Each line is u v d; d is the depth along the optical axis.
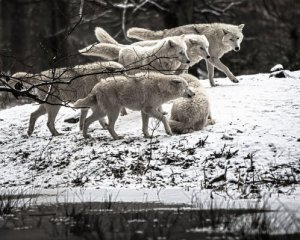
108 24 58.16
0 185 21.03
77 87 25.25
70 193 18.33
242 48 56.91
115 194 17.78
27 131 26.75
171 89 23.58
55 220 14.66
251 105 25.61
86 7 24.20
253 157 20.34
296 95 26.42
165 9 52.09
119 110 23.78
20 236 13.27
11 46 63.22
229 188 18.27
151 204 16.17
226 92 28.00
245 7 59.44
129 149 22.16
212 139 22.06
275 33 59.94
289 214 14.21
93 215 14.98
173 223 13.98
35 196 18.08
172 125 23.78
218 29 31.22
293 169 19.25
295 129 22.50
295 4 61.50
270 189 17.91
